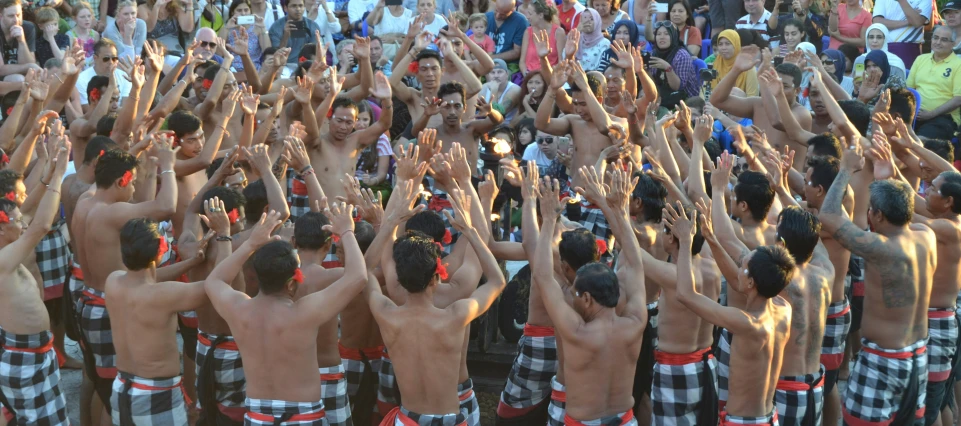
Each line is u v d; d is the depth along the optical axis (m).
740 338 4.55
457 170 5.13
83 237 5.53
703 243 5.28
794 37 10.38
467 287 4.82
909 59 11.10
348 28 12.70
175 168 6.34
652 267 4.96
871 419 5.39
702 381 5.09
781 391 4.93
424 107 7.97
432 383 4.45
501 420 5.63
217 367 5.17
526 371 5.45
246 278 5.32
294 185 7.51
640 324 4.44
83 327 5.57
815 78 6.65
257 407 4.43
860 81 10.17
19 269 5.13
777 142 7.75
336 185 7.40
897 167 6.65
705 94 10.04
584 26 10.76
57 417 5.25
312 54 10.50
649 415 5.69
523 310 6.71
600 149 7.39
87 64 10.70
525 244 4.91
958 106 9.59
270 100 8.52
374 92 7.39
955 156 9.66
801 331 4.90
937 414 5.82
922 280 5.29
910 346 5.33
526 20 11.39
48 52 10.58
